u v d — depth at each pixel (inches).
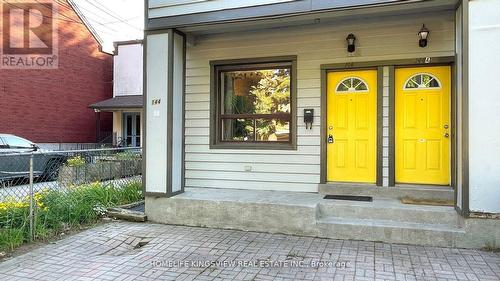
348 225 202.1
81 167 316.8
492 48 182.1
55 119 677.3
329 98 254.7
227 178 273.0
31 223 203.6
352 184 246.4
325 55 252.2
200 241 202.1
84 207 243.6
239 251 185.9
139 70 736.3
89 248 193.6
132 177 340.5
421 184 238.8
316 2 205.3
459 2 191.2
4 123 590.9
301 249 187.6
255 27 256.7
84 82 738.8
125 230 223.5
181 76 249.4
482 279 149.2
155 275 158.1
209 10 226.1
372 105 247.0
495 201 181.3
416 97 239.3
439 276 152.8
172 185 240.2
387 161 240.7
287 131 265.4
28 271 162.9
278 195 243.3
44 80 657.0
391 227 195.2
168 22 235.0
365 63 244.1
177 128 245.8
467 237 184.7
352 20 242.7
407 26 236.5
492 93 182.1
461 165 187.0
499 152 181.0
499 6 181.0
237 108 279.1
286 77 266.7
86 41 743.7
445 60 229.8
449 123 233.9
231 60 271.4
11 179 288.5
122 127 734.5
